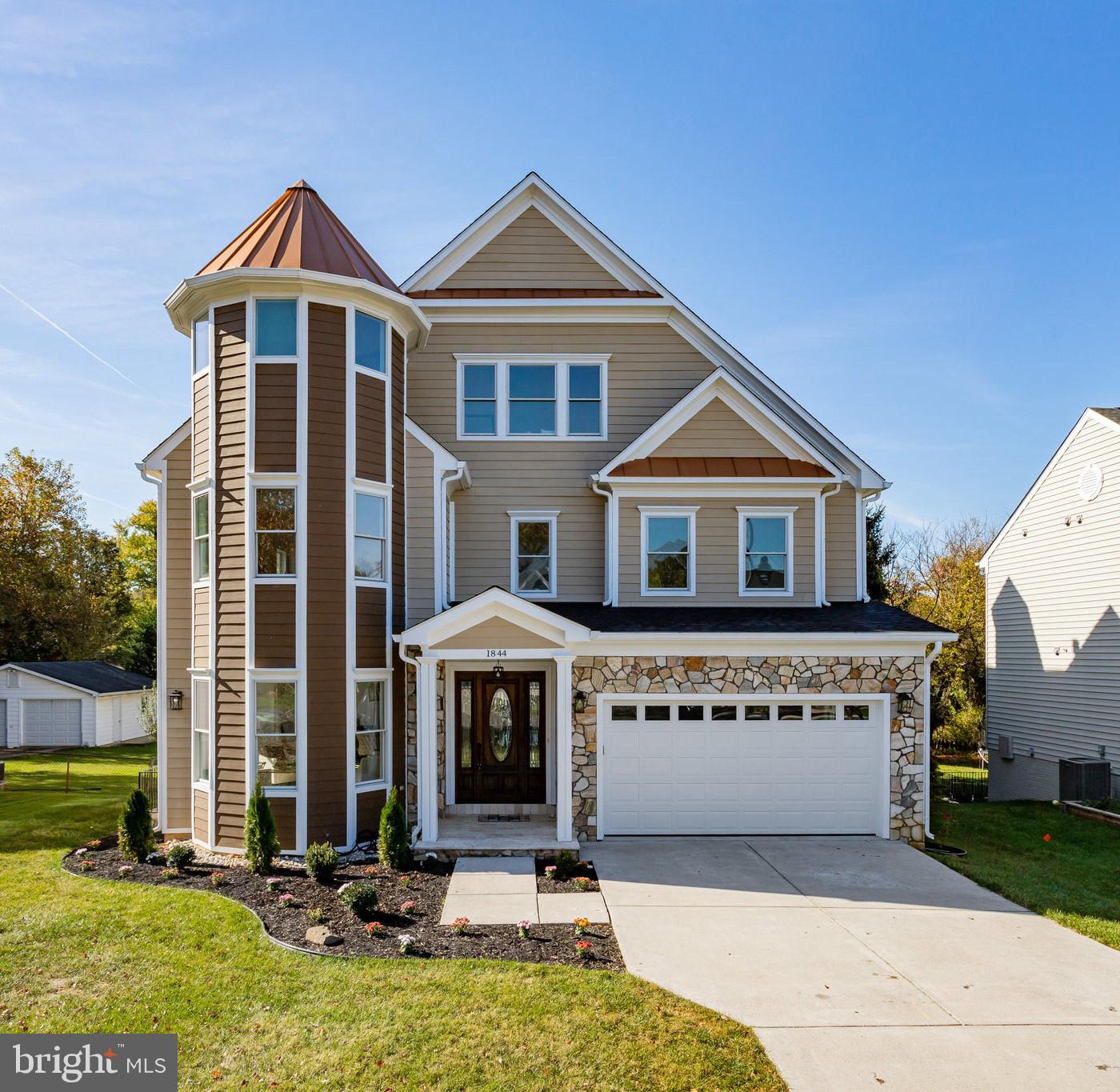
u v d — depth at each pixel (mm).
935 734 33719
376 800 12852
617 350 16688
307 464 12258
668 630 13438
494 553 16297
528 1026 6867
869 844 13242
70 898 10039
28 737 32875
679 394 16672
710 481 15383
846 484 16469
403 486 14031
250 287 12273
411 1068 6246
